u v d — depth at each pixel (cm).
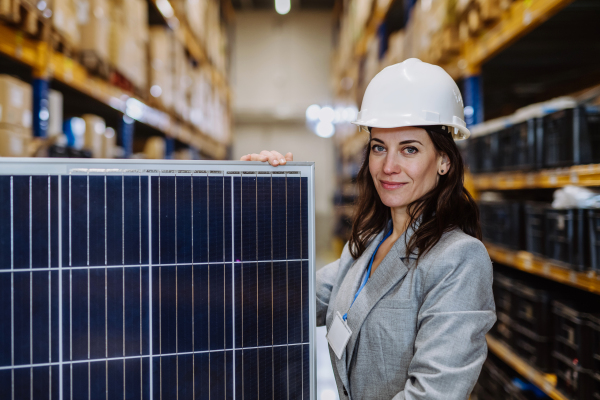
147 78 345
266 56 1033
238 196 94
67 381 86
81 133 250
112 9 271
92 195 87
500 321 239
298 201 97
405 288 97
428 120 95
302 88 1034
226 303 93
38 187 85
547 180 185
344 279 119
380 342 98
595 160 170
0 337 84
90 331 87
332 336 107
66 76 223
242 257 94
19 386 85
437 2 281
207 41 566
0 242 84
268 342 95
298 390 97
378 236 120
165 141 477
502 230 241
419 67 101
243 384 94
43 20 194
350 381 106
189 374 92
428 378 80
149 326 90
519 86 384
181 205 91
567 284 216
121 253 89
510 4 200
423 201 103
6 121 178
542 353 192
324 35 1032
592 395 158
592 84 318
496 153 243
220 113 703
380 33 478
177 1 398
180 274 91
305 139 1081
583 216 162
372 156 106
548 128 190
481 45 238
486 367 252
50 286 86
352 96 684
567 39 270
